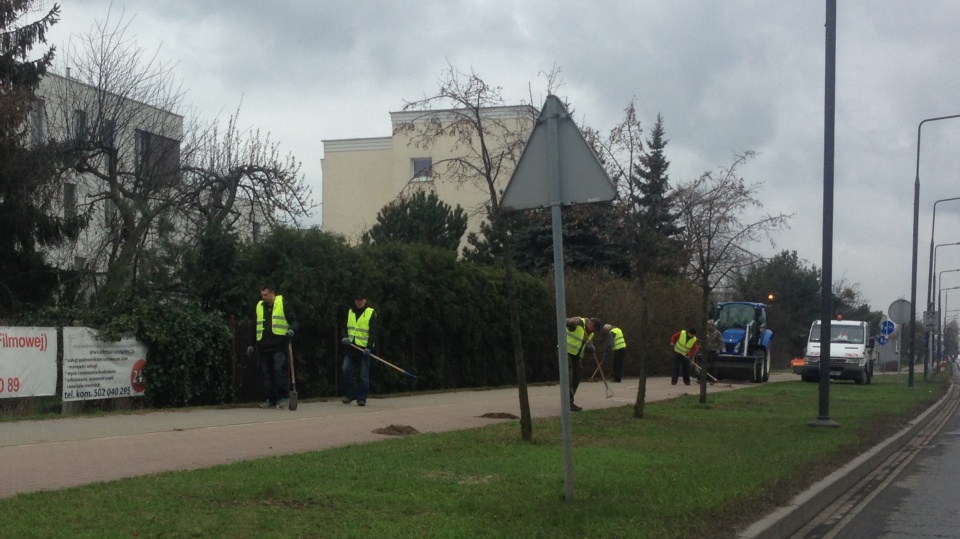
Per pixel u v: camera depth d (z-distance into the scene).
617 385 26.61
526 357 28.02
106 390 14.65
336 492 7.78
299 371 18.52
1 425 12.09
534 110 12.21
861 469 11.73
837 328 37.28
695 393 22.92
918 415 19.66
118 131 24.89
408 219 26.69
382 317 20.84
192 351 15.62
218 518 6.61
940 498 10.31
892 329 40.88
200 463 9.24
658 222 16.23
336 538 6.25
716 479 9.23
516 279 27.30
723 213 18.19
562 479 8.84
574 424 13.75
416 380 22.12
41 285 23.08
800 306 67.94
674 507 7.76
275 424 13.01
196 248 17.95
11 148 22.28
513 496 7.95
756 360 32.19
